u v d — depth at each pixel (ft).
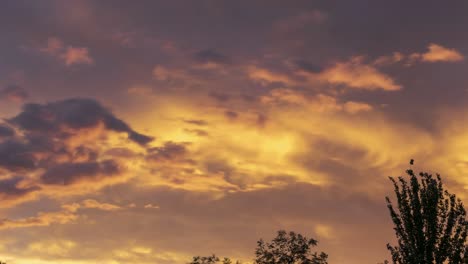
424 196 88.43
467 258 85.05
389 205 90.33
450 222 87.30
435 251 86.22
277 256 150.71
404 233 88.63
